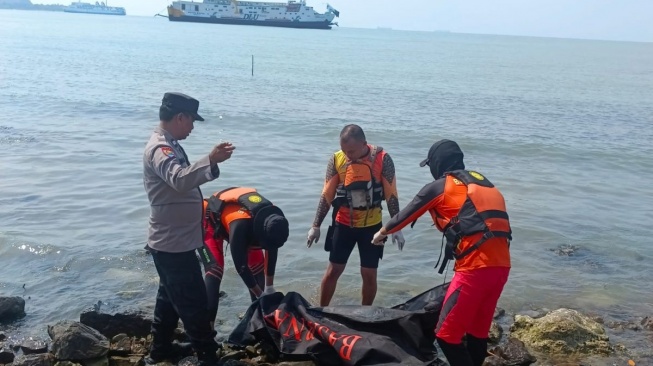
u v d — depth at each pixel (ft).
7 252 26.55
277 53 233.55
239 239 17.95
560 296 24.63
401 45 434.71
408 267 26.91
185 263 16.21
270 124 67.31
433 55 297.94
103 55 181.47
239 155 49.75
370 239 19.60
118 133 57.72
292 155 50.88
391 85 127.03
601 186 45.39
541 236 32.27
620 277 26.91
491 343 20.07
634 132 75.97
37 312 21.25
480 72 187.42
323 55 237.04
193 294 16.44
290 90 108.17
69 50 198.08
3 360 17.58
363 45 381.81
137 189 37.55
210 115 71.61
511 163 53.62
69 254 26.50
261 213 18.03
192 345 17.28
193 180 14.73
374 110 85.81
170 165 15.10
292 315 18.10
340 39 473.67
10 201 34.27
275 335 17.99
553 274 26.96
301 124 68.03
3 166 42.57
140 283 23.80
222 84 113.70
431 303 17.01
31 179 39.34
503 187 43.86
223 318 21.25
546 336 20.26
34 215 31.86
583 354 19.72
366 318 17.06
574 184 45.73
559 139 67.10
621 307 23.86
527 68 225.56
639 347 20.33
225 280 24.36
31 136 54.03
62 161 44.70
